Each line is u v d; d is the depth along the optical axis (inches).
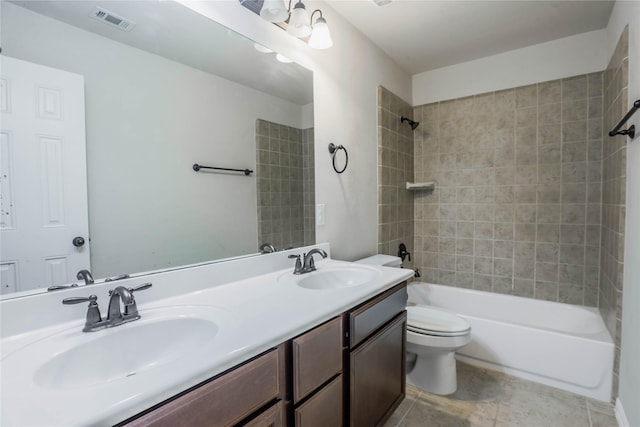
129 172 43.5
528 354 78.8
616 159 71.4
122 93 42.6
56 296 35.2
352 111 85.0
